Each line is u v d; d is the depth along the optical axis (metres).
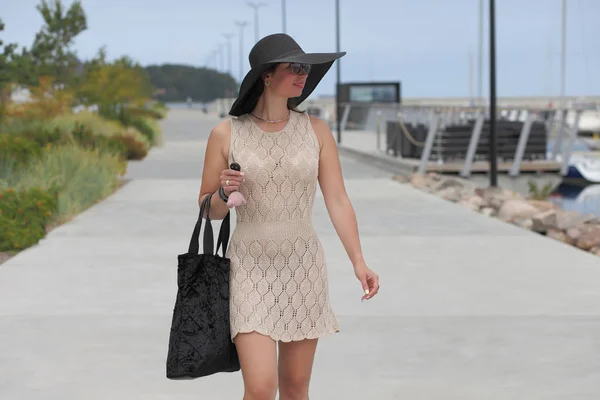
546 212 29.84
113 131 67.69
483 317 17.12
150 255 23.64
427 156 53.25
